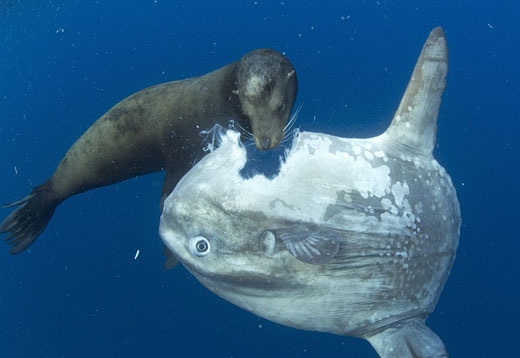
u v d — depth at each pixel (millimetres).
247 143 2465
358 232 1677
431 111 1868
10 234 3057
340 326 1765
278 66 2400
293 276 1656
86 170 2842
